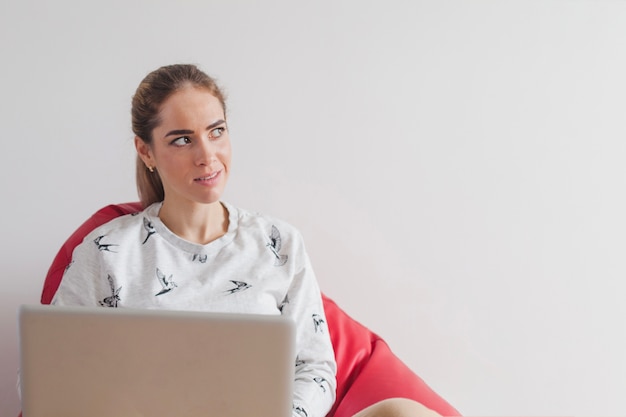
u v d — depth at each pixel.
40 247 2.53
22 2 2.44
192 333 1.21
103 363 1.22
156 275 1.75
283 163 2.63
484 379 2.77
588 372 2.79
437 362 2.76
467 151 2.70
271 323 1.21
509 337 2.77
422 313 2.74
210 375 1.23
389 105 2.65
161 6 2.52
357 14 2.61
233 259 1.80
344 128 2.64
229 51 2.57
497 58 2.67
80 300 1.73
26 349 1.22
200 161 1.69
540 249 2.75
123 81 2.53
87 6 2.48
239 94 2.59
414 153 2.68
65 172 2.52
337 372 2.04
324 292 2.70
